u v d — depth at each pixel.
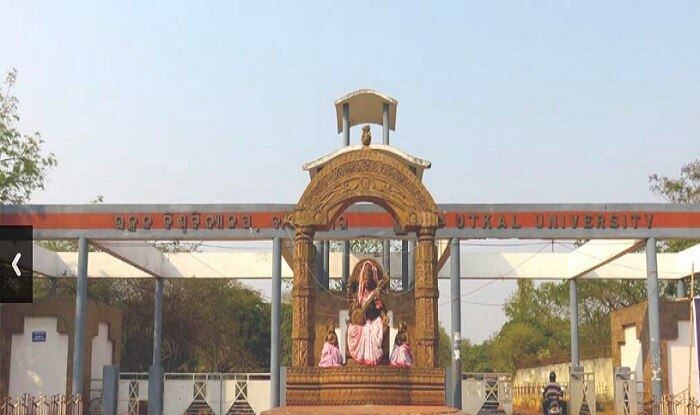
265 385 30.03
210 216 26.12
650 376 27.34
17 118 34.59
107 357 31.42
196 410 29.69
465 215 26.05
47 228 26.19
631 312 30.28
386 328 19.61
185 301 46.09
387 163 20.30
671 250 43.78
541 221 25.92
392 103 29.91
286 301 61.34
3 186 33.59
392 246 47.66
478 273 32.47
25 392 27.36
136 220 26.16
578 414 29.61
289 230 25.94
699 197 43.81
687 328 27.91
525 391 40.88
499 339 69.94
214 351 48.19
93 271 32.12
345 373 18.77
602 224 25.86
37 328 27.77
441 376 19.22
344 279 31.31
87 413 27.98
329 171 20.31
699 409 23.41
